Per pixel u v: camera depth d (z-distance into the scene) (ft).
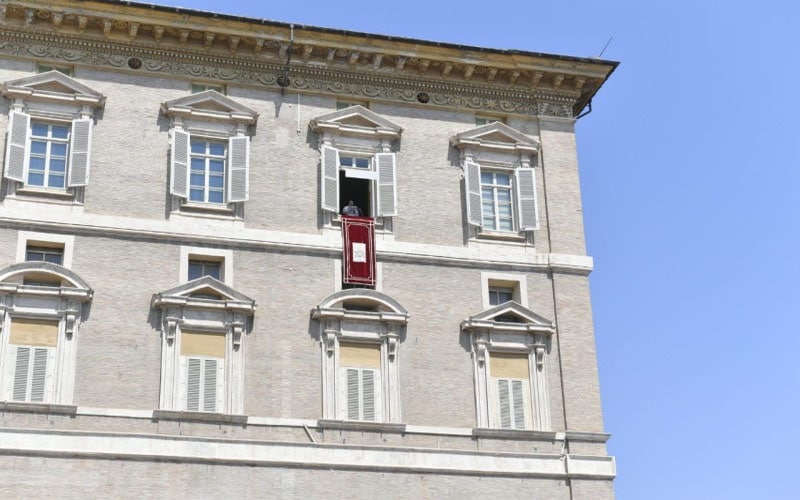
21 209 132.26
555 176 151.23
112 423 125.59
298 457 128.67
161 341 130.31
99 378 127.24
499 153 150.61
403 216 144.25
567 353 142.00
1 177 133.18
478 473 133.08
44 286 128.98
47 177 135.74
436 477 131.85
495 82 153.17
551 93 155.43
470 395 137.28
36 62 139.44
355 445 130.62
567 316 143.84
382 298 138.31
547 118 154.20
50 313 128.16
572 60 153.07
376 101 149.07
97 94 138.41
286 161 143.02
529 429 137.18
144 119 140.26
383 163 145.28
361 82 149.28
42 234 131.95
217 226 137.39
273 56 145.89
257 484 126.72
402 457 131.54
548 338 142.10
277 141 143.64
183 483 124.67
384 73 149.48
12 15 138.41
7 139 134.41
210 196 139.74
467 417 136.15
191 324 131.44
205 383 130.31
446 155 148.97
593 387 141.18
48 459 121.90
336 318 135.74
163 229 135.44
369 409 134.10
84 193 134.92
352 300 138.00
